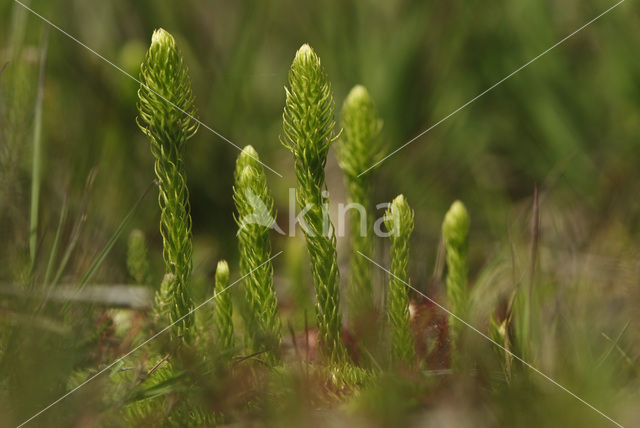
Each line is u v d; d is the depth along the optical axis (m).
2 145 0.46
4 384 0.40
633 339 0.42
